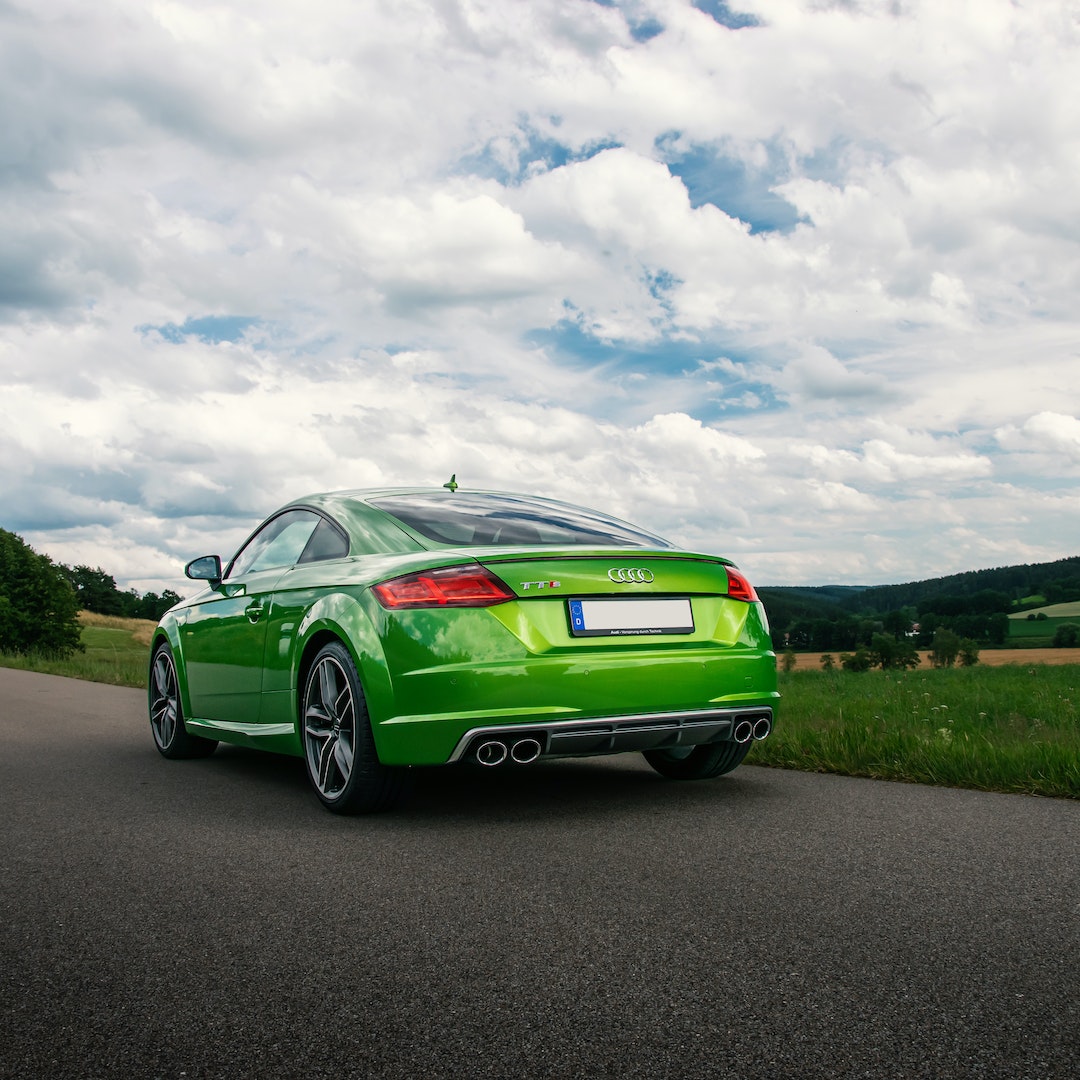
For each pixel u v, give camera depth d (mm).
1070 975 1944
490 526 4027
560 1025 1733
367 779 3598
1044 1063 1558
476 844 3203
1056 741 5465
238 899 2580
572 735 3480
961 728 6484
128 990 1932
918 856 2963
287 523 4805
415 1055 1626
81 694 10383
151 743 6281
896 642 76125
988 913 2375
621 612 3646
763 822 3492
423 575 3521
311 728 3980
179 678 5426
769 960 2051
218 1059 1622
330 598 3869
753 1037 1670
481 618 3438
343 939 2234
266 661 4418
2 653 23625
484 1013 1793
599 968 2018
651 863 2908
